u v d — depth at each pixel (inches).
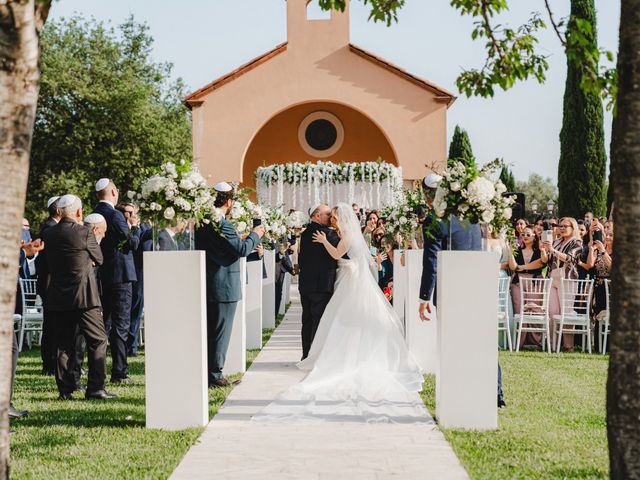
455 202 243.0
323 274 336.8
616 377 130.6
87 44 1403.8
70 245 277.6
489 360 233.5
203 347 235.5
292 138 1113.4
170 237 245.6
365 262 307.4
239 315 337.7
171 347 233.0
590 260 423.2
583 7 973.2
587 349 434.0
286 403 262.4
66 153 1317.7
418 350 336.2
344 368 289.6
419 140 951.0
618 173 129.5
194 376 233.5
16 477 181.6
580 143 1062.4
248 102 958.4
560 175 1085.8
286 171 893.8
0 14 117.8
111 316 324.2
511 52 208.1
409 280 338.0
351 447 211.0
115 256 321.4
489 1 207.5
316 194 877.2
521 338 440.5
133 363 375.9
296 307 679.1
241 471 188.2
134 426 237.3
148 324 232.8
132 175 1317.7
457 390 234.2
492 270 232.8
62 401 280.5
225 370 336.2
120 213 321.4
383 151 1108.5
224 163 957.2
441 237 265.3
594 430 232.4
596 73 176.4
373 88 954.1
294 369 346.6
